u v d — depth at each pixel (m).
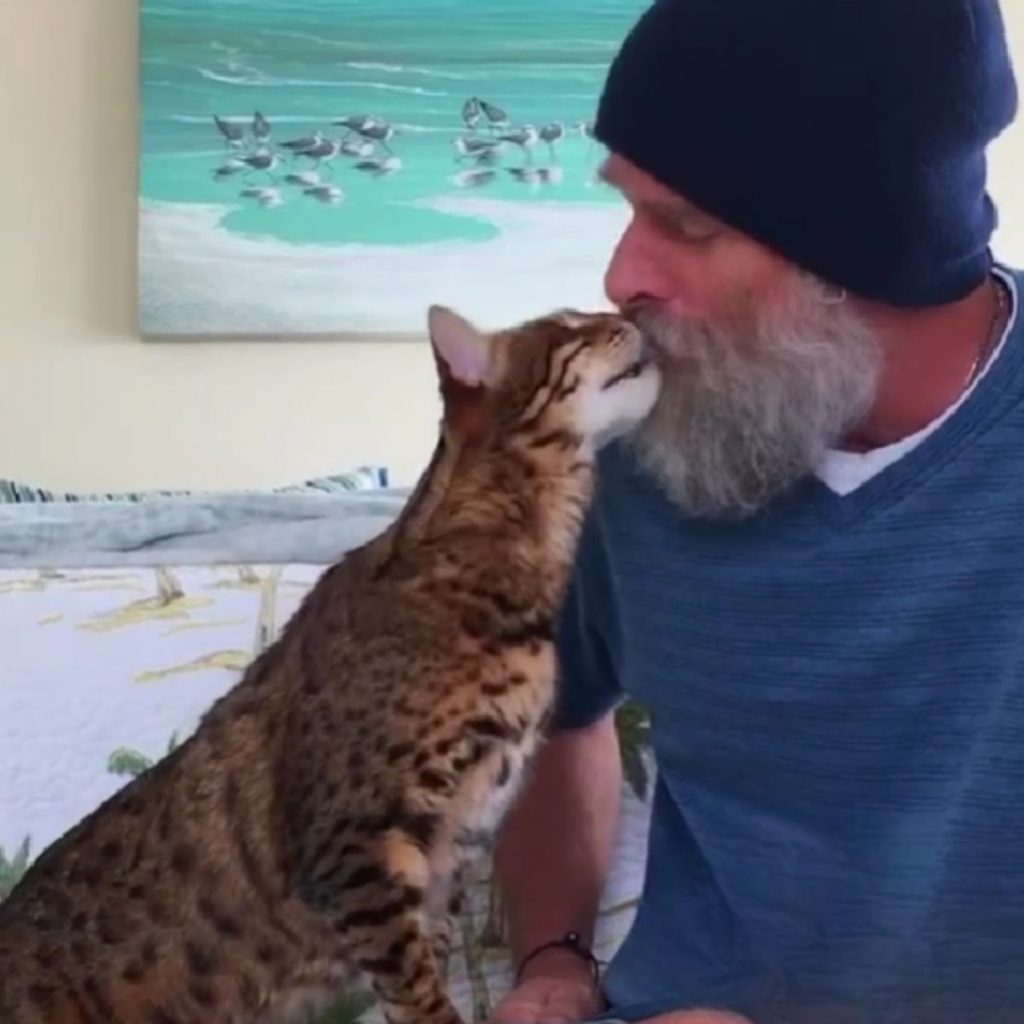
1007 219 2.71
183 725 1.71
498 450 1.52
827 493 1.41
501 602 1.49
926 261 1.36
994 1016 1.41
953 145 1.35
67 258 2.59
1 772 1.67
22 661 1.72
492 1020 1.53
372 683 1.45
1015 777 1.36
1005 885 1.38
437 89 2.60
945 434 1.38
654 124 1.38
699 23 1.36
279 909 1.48
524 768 1.53
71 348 2.61
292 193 2.59
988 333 1.42
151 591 1.79
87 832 1.54
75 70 2.56
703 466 1.42
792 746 1.43
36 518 1.95
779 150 1.36
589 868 1.63
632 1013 1.49
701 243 1.41
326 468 2.67
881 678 1.40
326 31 2.57
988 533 1.37
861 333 1.39
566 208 2.64
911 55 1.34
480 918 1.64
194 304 2.59
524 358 1.53
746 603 1.44
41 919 1.50
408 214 2.62
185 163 2.56
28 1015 1.48
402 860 1.45
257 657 1.61
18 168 2.56
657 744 1.53
